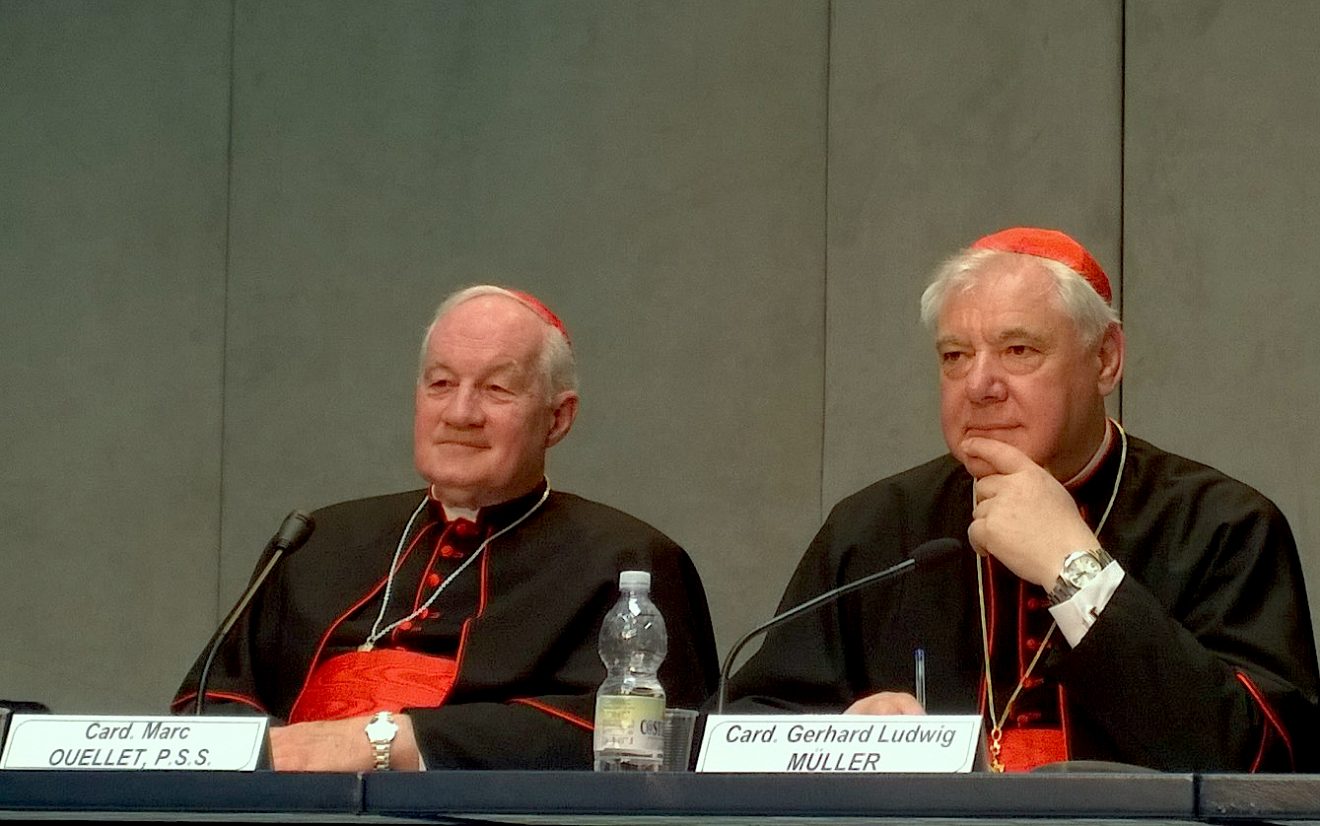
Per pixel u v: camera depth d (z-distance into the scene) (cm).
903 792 400
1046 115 932
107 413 1031
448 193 1009
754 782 406
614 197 991
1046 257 642
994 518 590
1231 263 902
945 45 952
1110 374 656
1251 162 904
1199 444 898
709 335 974
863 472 943
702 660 718
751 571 955
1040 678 640
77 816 436
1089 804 392
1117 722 565
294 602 725
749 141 980
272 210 1026
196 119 1039
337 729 622
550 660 691
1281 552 634
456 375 718
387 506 758
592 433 981
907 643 661
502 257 998
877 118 959
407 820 437
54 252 1044
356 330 1009
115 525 1024
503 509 730
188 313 1030
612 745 502
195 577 1012
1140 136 921
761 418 964
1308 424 881
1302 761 587
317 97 1027
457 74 1014
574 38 1003
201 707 614
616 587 706
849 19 970
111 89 1048
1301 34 902
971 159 941
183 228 1034
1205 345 902
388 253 1009
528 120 1004
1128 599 570
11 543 1030
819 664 664
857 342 952
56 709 1014
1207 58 915
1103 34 928
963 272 637
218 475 1017
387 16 1024
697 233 981
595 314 987
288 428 1010
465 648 693
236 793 424
